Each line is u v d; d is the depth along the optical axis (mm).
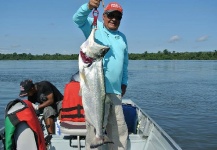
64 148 5188
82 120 4824
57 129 6098
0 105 18625
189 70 57562
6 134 3570
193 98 20969
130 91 24797
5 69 63906
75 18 3920
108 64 4137
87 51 3523
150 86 28703
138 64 94312
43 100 6480
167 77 39812
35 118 3711
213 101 19672
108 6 4164
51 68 69188
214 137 11438
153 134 5250
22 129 3574
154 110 16625
